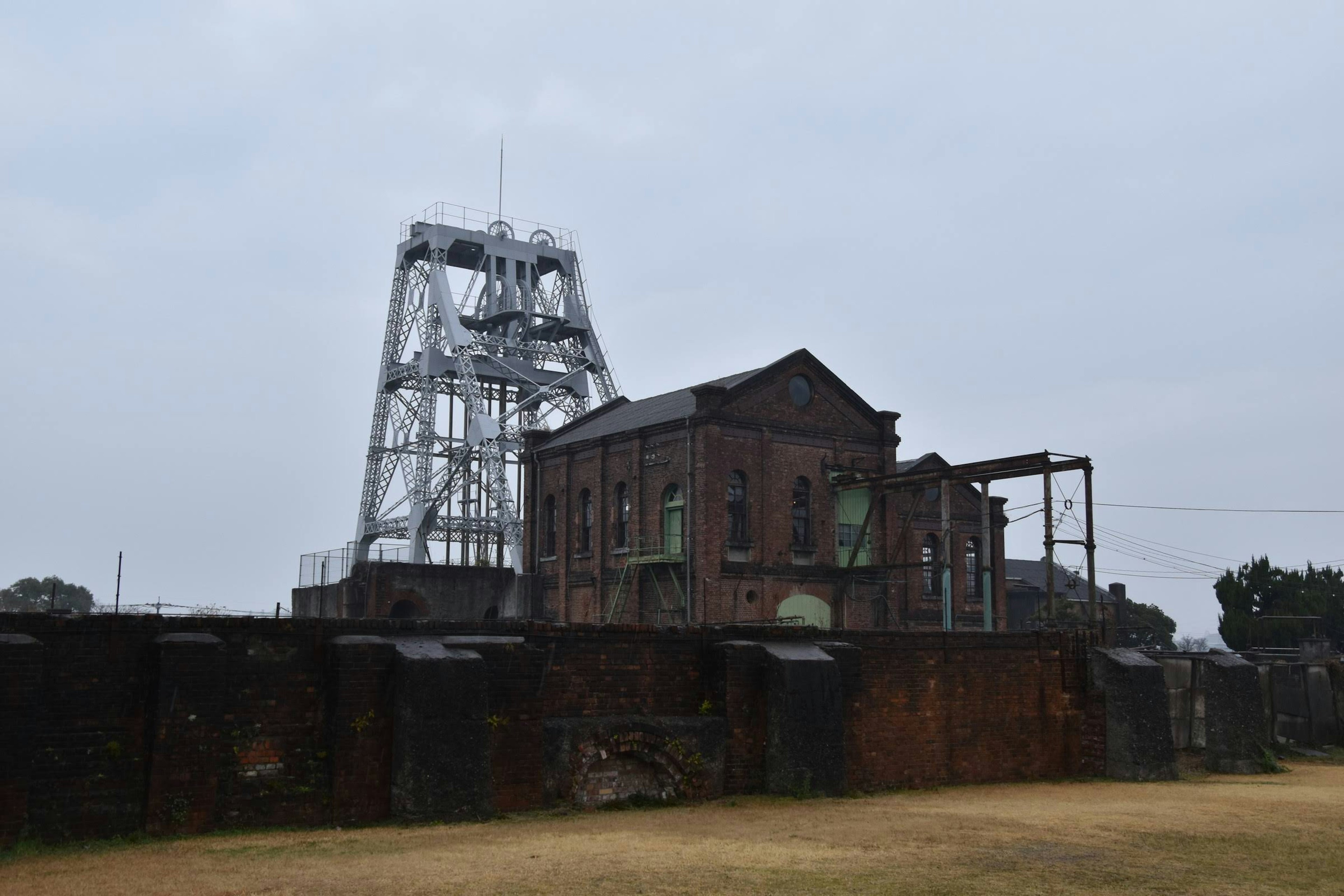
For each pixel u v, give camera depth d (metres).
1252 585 61.69
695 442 38.22
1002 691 20.86
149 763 12.69
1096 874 11.84
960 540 48.09
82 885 10.22
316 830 13.29
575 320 61.44
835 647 18.28
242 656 13.59
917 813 15.84
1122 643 61.19
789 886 10.86
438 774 13.86
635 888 10.55
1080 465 30.52
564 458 45.12
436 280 59.69
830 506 40.84
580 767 15.56
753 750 17.23
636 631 16.80
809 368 40.78
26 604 43.47
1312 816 16.48
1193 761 23.56
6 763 11.59
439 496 57.78
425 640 14.70
